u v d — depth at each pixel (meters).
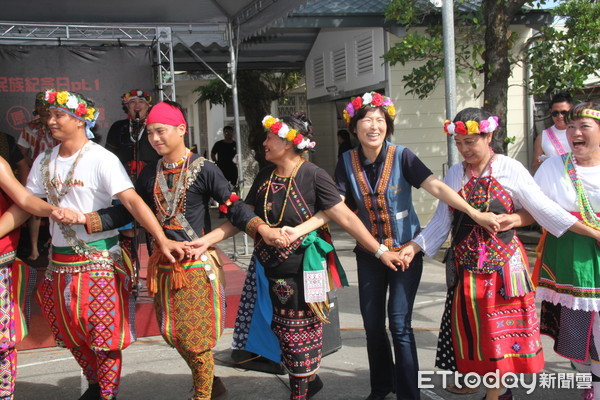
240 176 7.86
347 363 4.06
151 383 3.81
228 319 4.90
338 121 11.61
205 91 12.77
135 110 5.22
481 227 2.99
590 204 3.04
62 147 3.14
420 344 4.38
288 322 3.06
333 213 3.05
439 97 9.23
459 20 8.42
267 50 11.30
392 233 3.22
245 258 7.68
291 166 3.10
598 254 3.01
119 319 3.09
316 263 3.00
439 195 3.03
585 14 7.42
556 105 4.84
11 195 2.97
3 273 2.97
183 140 3.15
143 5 7.29
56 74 6.95
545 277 3.24
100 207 3.10
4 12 7.35
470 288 2.99
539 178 3.22
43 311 3.19
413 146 9.20
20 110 6.89
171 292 3.07
